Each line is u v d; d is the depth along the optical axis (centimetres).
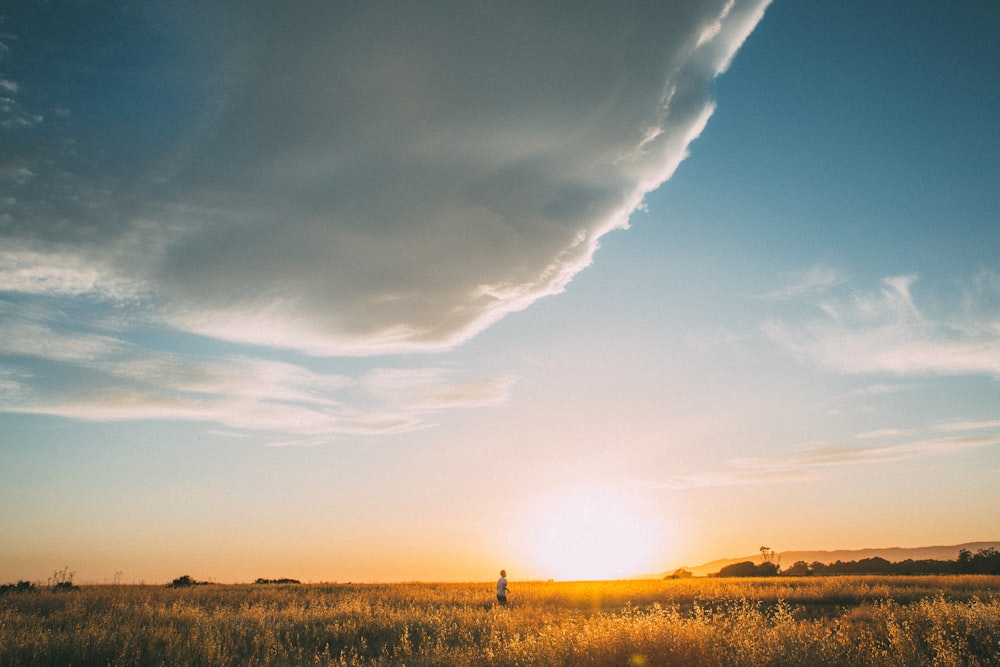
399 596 2798
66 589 2430
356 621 1623
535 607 2180
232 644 1251
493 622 1496
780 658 802
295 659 1166
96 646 1122
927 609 1339
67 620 1492
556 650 920
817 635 921
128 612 1670
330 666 1098
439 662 1012
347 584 3991
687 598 2550
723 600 2358
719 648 856
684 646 862
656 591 2852
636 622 966
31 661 1041
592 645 895
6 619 1391
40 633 1202
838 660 818
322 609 1888
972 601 1391
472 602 2497
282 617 1680
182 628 1402
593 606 2297
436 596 2803
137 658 1074
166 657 1105
